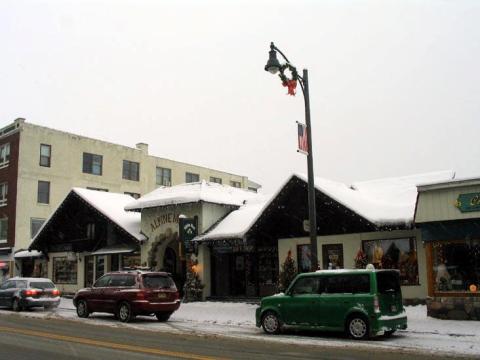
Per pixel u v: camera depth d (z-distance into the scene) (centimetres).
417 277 1945
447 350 1140
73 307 2444
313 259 1552
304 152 1579
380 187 2373
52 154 4244
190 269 2553
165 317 1847
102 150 4672
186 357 1031
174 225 2672
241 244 2480
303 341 1288
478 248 1619
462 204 1597
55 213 3234
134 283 1791
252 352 1107
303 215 2245
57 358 1027
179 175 5431
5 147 4162
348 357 1047
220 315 1969
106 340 1298
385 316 1305
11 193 3997
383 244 2041
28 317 1944
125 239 3012
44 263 3578
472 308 1583
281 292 1579
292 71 1612
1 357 1039
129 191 4859
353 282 1340
